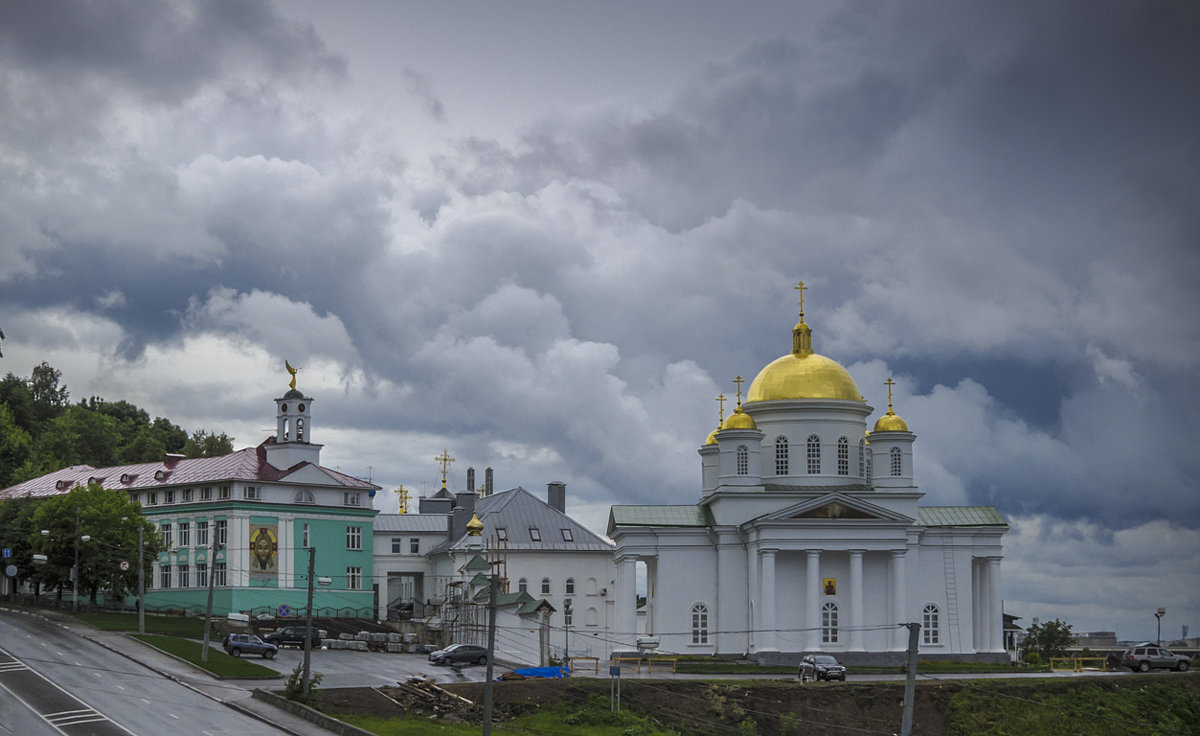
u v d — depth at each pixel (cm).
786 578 11388
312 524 14212
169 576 14138
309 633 8338
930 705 9306
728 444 11800
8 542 13588
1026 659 12825
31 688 8069
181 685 8825
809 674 9794
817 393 11975
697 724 8869
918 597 11656
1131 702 9600
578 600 14825
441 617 13888
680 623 11625
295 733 7225
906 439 11800
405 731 7681
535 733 8244
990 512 12075
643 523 11738
